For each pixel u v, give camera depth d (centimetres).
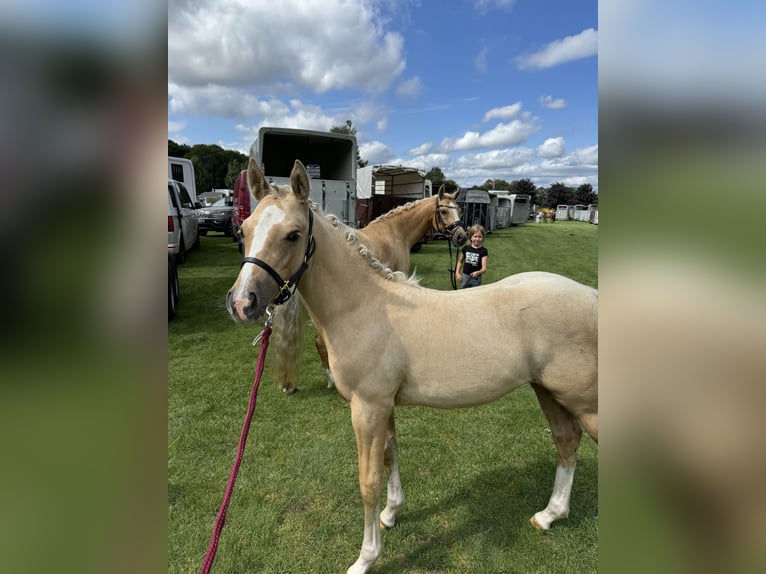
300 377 446
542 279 210
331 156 945
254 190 196
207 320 630
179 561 219
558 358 196
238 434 333
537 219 4416
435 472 290
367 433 197
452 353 193
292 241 176
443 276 969
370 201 1290
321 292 197
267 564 218
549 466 296
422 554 223
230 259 1102
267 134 807
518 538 233
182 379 436
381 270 209
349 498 263
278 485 275
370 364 193
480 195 2088
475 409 379
